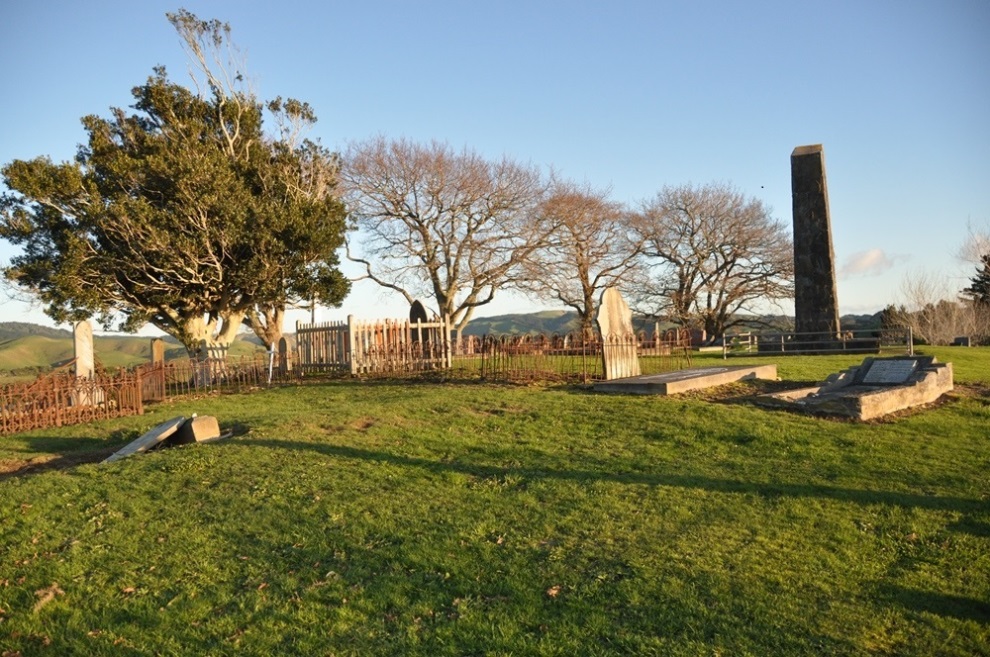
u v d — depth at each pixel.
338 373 23.86
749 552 7.05
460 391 15.82
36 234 28.48
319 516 7.84
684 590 6.16
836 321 30.77
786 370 21.47
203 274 28.58
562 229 46.03
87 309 28.22
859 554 7.18
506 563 6.67
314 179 33.34
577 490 8.79
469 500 8.43
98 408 16.45
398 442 11.07
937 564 7.07
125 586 6.31
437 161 42.22
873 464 10.42
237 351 33.09
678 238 52.88
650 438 11.60
